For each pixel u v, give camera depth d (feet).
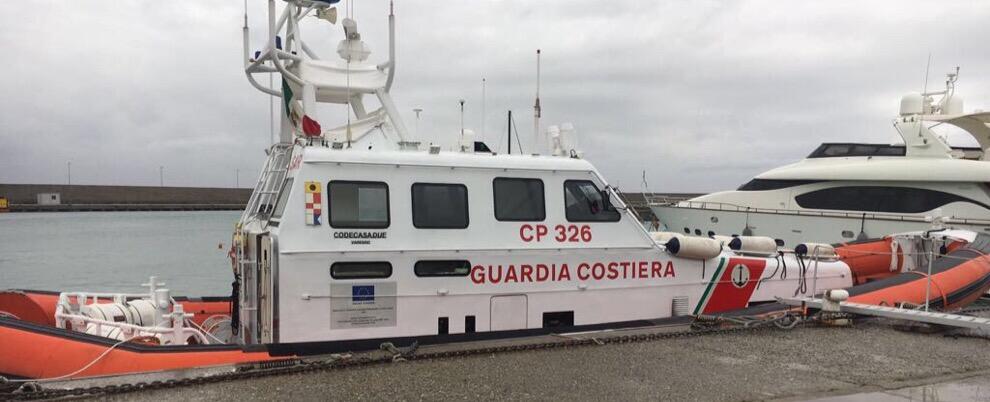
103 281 71.87
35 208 242.37
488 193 22.39
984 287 30.96
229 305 27.78
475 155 22.65
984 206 58.39
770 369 17.16
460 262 21.62
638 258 24.50
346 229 20.25
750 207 75.56
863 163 67.10
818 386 15.72
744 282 26.73
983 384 16.05
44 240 124.88
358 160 20.74
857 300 26.32
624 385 15.64
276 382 15.19
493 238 22.20
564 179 23.58
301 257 19.52
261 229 21.20
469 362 17.35
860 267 33.88
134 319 21.53
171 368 16.24
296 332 19.48
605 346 19.29
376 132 26.35
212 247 111.04
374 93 27.14
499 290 22.11
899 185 63.72
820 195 69.67
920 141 64.54
